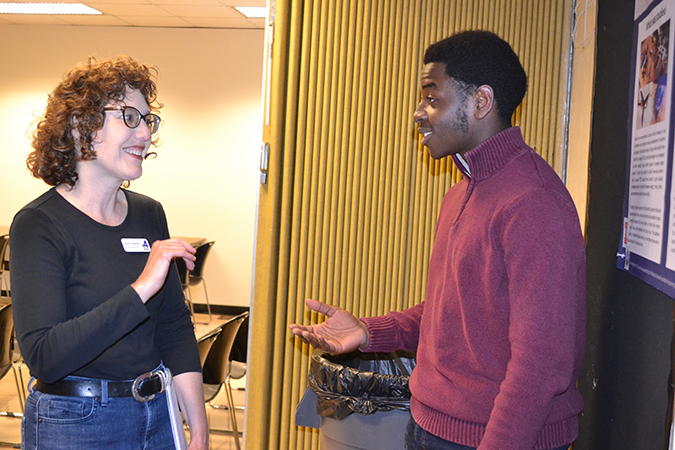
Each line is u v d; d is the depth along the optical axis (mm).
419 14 2408
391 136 2439
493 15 2387
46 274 1235
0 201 7773
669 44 1167
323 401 1814
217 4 6258
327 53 2404
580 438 1955
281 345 2449
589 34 2055
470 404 1185
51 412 1261
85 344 1181
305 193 2441
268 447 2473
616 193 1636
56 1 6449
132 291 1235
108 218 1398
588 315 1922
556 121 2385
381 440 1766
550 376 1036
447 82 1255
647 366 1318
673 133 1129
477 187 1240
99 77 1282
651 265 1251
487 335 1174
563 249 1069
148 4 6387
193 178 7445
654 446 1247
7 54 7621
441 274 1330
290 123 2412
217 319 7211
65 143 1290
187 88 7391
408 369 2064
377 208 2461
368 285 2479
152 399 1371
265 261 2422
